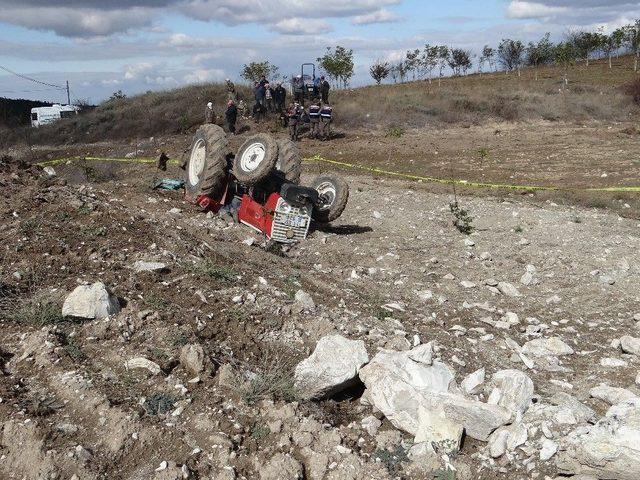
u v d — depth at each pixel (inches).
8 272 289.0
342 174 847.1
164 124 1327.5
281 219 446.9
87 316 247.1
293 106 1139.3
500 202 650.2
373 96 1485.0
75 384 209.3
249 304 284.8
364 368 226.4
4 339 237.6
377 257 440.5
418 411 207.3
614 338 320.2
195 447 190.1
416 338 277.3
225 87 1435.8
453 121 1355.8
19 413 194.9
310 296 318.0
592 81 1975.9
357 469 185.5
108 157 1112.2
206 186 475.8
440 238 492.4
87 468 179.2
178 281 298.5
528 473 187.2
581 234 513.3
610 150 1029.2
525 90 1644.9
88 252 319.9
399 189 706.8
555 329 330.6
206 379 220.4
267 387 219.0
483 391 229.9
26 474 178.1
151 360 226.4
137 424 194.2
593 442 179.0
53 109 1646.2
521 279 407.8
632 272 423.8
